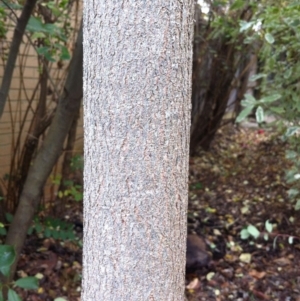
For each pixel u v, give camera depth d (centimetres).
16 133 353
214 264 314
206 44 519
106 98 105
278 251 338
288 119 316
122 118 104
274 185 459
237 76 594
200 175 530
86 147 113
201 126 597
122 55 103
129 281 110
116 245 109
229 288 288
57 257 311
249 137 697
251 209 414
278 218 387
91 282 115
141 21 101
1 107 245
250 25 267
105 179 108
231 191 468
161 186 107
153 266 110
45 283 279
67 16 309
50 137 262
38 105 334
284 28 291
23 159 330
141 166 106
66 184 360
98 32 105
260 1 331
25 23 231
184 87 109
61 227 318
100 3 103
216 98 585
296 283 292
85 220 116
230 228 381
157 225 108
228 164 570
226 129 736
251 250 342
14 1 297
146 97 104
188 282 296
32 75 364
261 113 259
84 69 112
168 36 103
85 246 117
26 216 263
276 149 583
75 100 252
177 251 113
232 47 536
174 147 108
